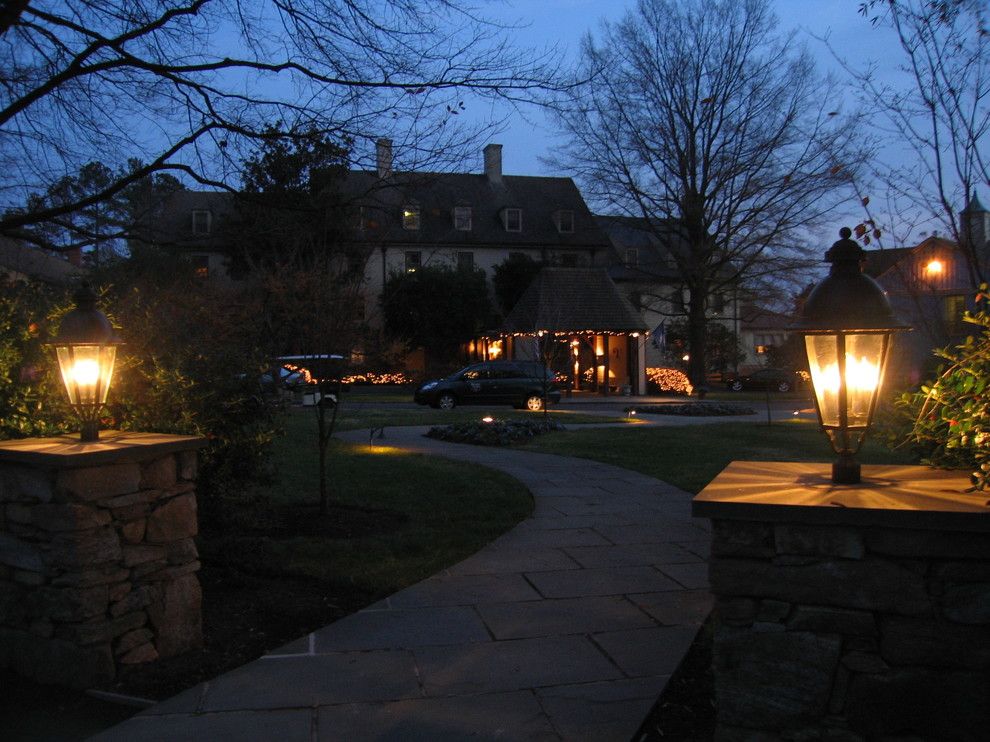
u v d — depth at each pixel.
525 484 10.03
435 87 6.68
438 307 37.47
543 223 45.91
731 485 3.16
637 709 3.66
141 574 4.23
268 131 6.93
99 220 7.47
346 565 6.13
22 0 5.11
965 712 2.65
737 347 46.44
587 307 35.56
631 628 4.76
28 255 9.02
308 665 4.20
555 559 6.38
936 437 3.47
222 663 4.28
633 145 32.94
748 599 2.89
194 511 4.56
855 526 2.74
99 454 3.95
